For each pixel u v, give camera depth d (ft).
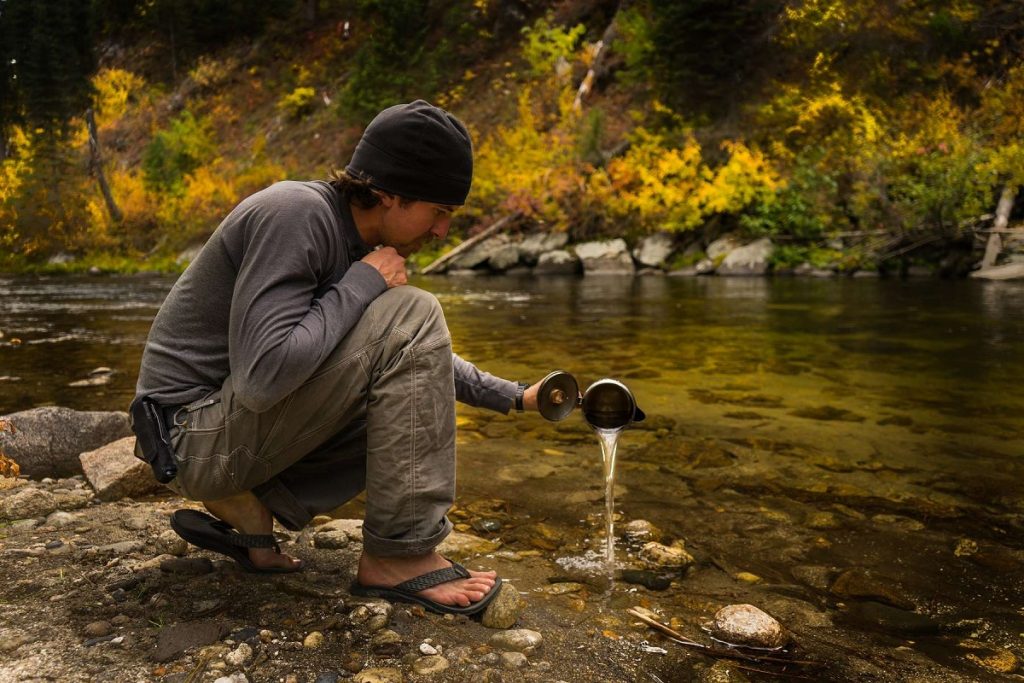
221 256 4.53
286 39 81.15
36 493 6.66
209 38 86.02
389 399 4.58
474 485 7.44
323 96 69.72
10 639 4.27
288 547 5.86
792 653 4.36
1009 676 4.12
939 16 36.65
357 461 5.05
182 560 5.37
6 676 3.87
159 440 4.57
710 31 41.45
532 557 5.79
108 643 4.25
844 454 8.28
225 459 4.55
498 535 6.23
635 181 40.98
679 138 41.78
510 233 42.91
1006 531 6.16
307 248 4.36
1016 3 35.83
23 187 56.24
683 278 34.22
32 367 14.12
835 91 36.73
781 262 34.94
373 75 59.62
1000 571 5.45
